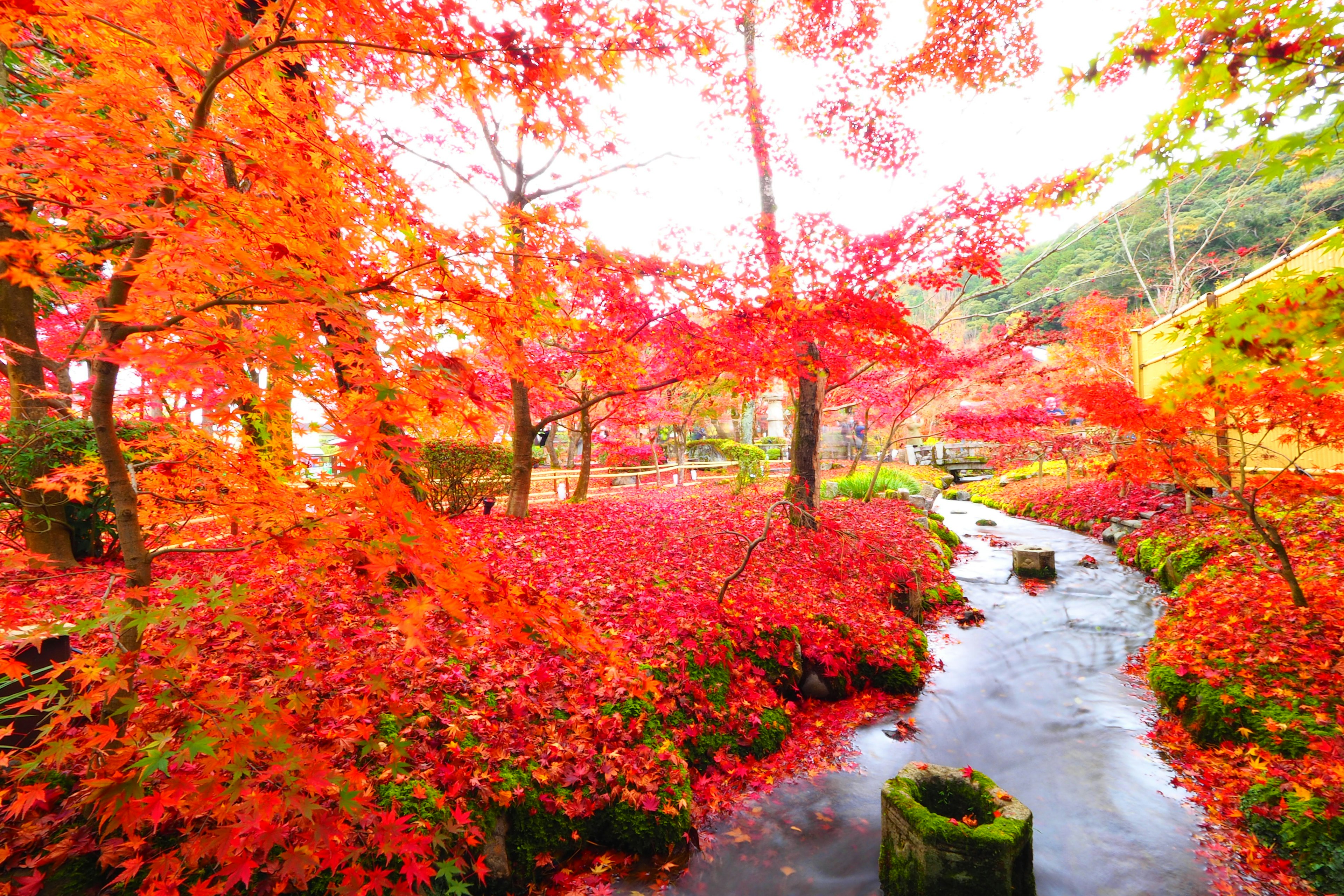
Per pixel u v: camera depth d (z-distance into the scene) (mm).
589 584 5977
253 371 2111
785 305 5160
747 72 8797
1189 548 7605
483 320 2463
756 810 3973
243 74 2305
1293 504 5961
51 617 2887
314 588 4930
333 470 1684
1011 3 7789
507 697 3947
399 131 6984
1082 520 12078
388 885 2229
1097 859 3496
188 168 2102
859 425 26203
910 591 7316
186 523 3109
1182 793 3908
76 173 1567
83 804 2381
